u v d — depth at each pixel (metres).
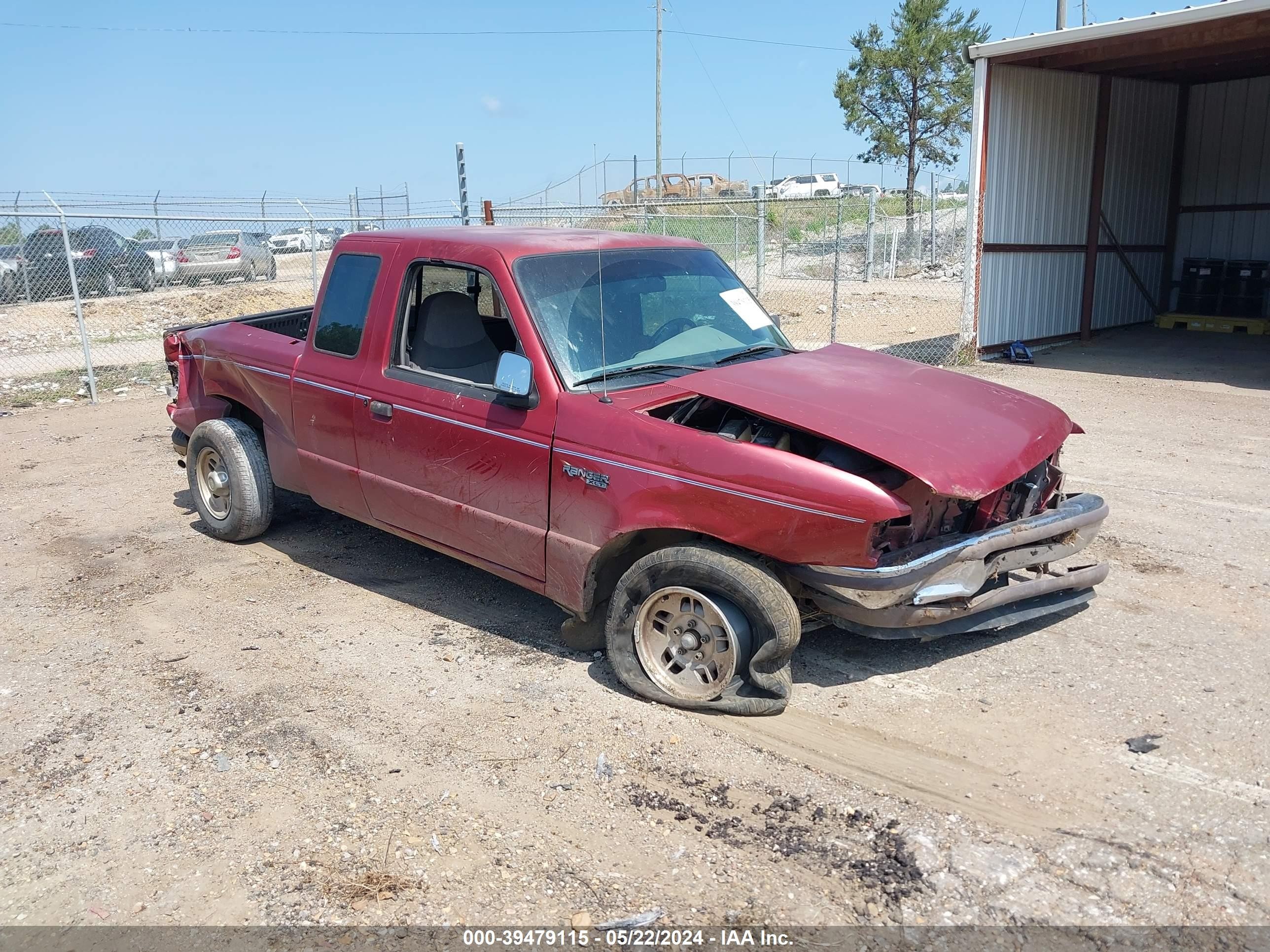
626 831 3.23
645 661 4.11
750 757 3.66
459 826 3.28
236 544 6.28
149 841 3.24
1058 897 2.86
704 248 5.38
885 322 18.66
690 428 3.88
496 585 5.50
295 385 5.46
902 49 28.39
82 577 5.73
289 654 4.64
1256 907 2.79
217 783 3.56
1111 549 5.78
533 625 4.94
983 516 4.01
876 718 3.92
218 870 3.08
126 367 14.16
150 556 6.07
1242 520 6.28
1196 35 11.83
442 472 4.68
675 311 4.80
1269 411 9.81
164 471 8.30
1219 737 3.71
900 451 3.61
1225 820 3.19
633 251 4.94
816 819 3.27
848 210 31.73
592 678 4.33
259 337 5.93
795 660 4.47
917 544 3.80
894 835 3.17
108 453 9.00
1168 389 11.25
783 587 3.82
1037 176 14.51
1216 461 7.81
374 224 20.64
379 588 5.49
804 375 4.32
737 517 3.70
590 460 4.05
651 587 3.99
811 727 3.86
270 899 2.94
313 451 5.48
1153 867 2.97
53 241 19.41
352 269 5.23
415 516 4.93
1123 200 16.73
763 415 3.87
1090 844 3.09
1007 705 4.00
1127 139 16.45
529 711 4.04
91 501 7.38
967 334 13.78
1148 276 17.86
